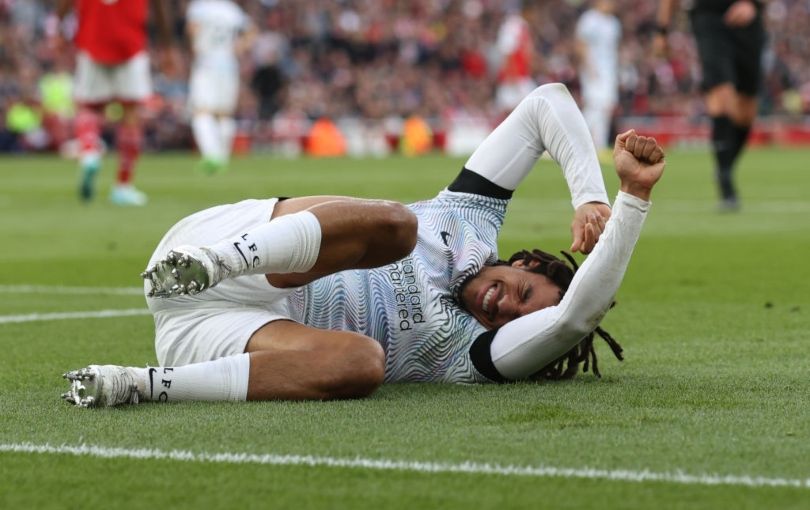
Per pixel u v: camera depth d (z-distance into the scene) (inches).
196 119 829.8
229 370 169.8
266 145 1364.4
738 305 284.0
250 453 139.1
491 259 194.1
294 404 167.9
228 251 166.6
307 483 127.2
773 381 186.1
